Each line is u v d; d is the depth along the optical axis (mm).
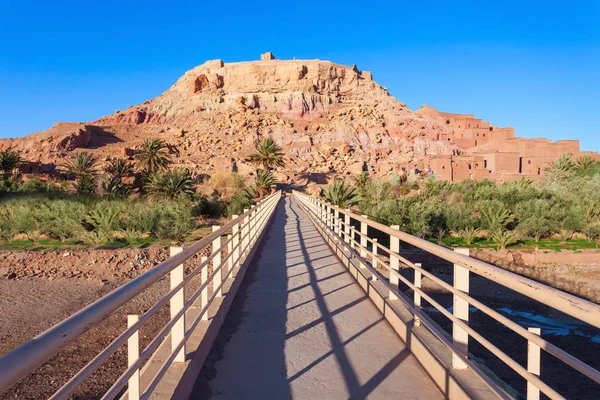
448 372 3357
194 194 37094
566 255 19609
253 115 142500
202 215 32938
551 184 34438
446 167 75750
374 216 23812
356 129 137125
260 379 3764
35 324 8969
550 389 2064
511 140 90750
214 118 143875
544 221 22938
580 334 10094
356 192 36625
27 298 10969
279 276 8148
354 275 7961
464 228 23453
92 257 14891
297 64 161625
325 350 4445
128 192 44594
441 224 23281
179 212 20906
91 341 7215
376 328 5129
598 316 1609
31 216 19828
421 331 4297
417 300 4434
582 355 8758
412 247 20938
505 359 2512
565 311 1821
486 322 10609
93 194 40250
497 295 13828
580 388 6762
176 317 3186
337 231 10914
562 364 7789
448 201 36094
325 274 8320
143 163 51812
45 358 1337
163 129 140750
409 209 23844
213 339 4621
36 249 16609
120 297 2045
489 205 24094
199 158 108938
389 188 37656
